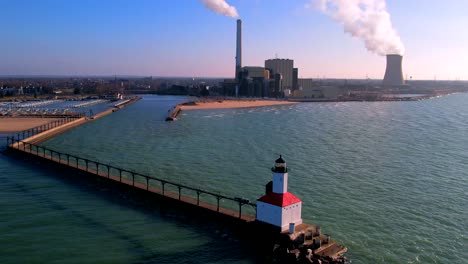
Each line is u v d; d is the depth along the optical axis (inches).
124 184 2844.5
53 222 2215.8
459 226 2209.6
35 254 1817.2
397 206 2522.1
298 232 1894.7
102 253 1843.0
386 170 3494.1
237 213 2217.0
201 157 4047.7
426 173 3393.2
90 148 4581.7
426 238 2044.8
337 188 2906.0
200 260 1801.2
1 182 3046.3
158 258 1811.0
